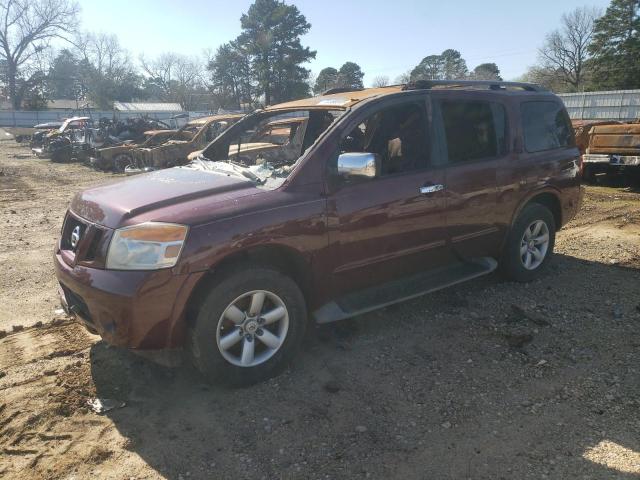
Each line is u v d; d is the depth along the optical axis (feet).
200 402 11.09
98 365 12.50
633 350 13.00
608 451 9.41
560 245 22.26
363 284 13.37
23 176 57.41
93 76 261.03
